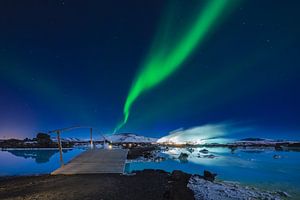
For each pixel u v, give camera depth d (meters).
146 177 13.30
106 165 16.97
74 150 38.03
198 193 10.99
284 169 22.50
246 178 17.89
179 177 12.63
